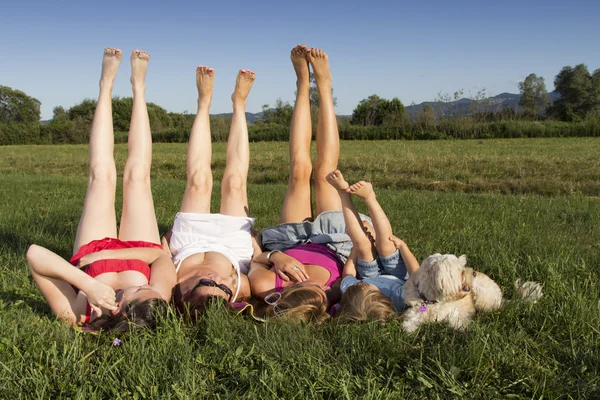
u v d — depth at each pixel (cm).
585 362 309
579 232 679
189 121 8900
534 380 289
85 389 271
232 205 490
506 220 755
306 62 508
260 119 8456
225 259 421
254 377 289
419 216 789
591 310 374
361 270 443
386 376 298
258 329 351
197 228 457
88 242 405
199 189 475
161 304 349
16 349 302
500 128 4991
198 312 367
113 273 370
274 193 1123
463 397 276
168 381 282
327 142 495
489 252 547
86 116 8625
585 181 1471
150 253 392
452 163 2000
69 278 329
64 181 1433
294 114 514
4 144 6234
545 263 487
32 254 331
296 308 367
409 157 2328
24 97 11056
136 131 451
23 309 381
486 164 1936
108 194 422
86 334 345
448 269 354
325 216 471
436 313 357
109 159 432
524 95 10225
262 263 439
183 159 2511
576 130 4769
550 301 397
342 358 313
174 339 327
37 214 817
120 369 298
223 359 307
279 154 2753
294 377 287
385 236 430
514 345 326
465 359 303
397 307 395
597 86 9788
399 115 6228
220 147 3841
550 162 1967
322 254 452
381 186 1543
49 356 308
